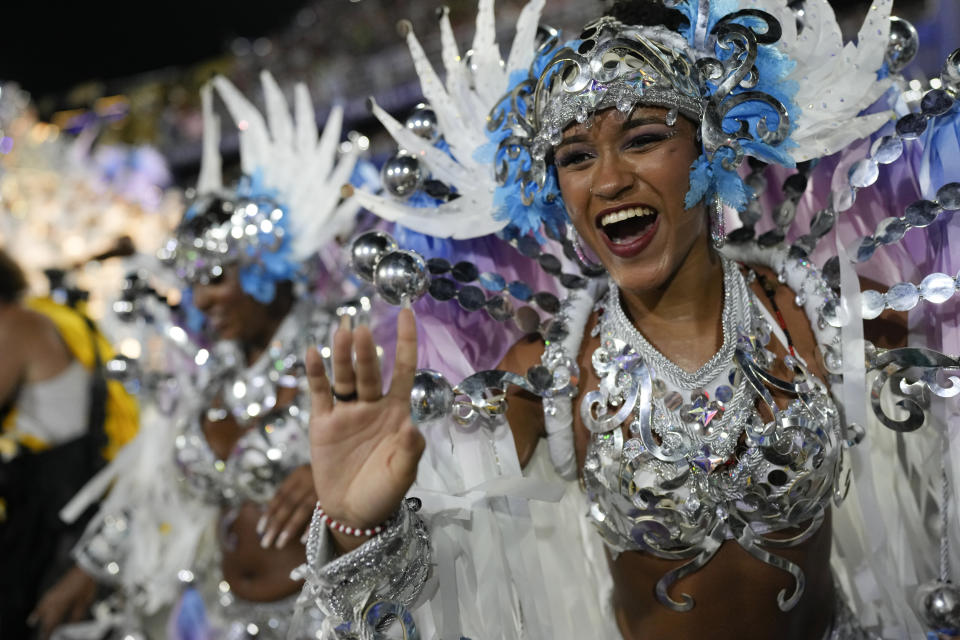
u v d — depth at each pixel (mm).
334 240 2012
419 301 1312
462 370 1290
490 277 1306
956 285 1139
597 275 1240
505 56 3859
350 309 1646
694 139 1102
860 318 1153
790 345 1191
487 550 1218
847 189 1194
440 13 1355
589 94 1069
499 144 1205
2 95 4234
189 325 2043
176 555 2078
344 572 1045
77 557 2125
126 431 2496
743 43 1090
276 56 4637
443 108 1331
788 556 1151
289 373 1897
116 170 4379
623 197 1082
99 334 2492
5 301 2408
